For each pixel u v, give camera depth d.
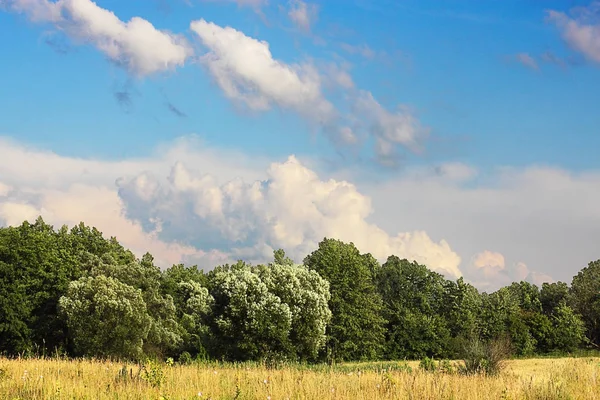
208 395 17.52
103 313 41.91
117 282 44.69
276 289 54.28
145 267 54.97
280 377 21.42
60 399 16.02
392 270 92.31
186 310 57.44
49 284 47.69
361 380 21.19
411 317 82.75
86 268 51.06
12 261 47.00
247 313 50.97
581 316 95.62
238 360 51.53
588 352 86.44
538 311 103.00
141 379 19.75
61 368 22.97
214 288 57.97
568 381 21.22
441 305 92.56
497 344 30.52
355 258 73.69
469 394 17.95
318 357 67.94
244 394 18.06
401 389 18.66
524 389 19.16
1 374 18.83
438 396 17.88
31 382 18.08
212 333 52.91
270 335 50.50
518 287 112.00
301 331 53.28
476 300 91.69
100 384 18.89
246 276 53.31
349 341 69.38
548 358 76.19
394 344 80.94
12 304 45.81
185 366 28.98
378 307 76.31
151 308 50.84
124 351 41.44
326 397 17.58
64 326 46.41
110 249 57.59
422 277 92.38
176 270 68.25
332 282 71.44
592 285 103.62
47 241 49.94
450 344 79.00
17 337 46.12
